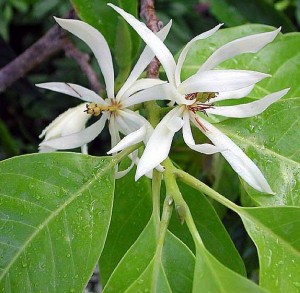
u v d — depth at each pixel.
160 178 0.15
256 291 0.13
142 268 0.14
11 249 0.14
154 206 0.14
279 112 0.16
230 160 0.15
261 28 0.20
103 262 0.18
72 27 0.15
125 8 0.19
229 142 0.15
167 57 0.15
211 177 0.25
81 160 0.15
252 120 0.16
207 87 0.14
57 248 0.14
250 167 0.15
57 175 0.15
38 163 0.15
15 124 0.42
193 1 0.40
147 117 0.16
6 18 0.41
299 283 0.14
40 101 0.41
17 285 0.14
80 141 0.16
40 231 0.14
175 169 0.14
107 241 0.18
